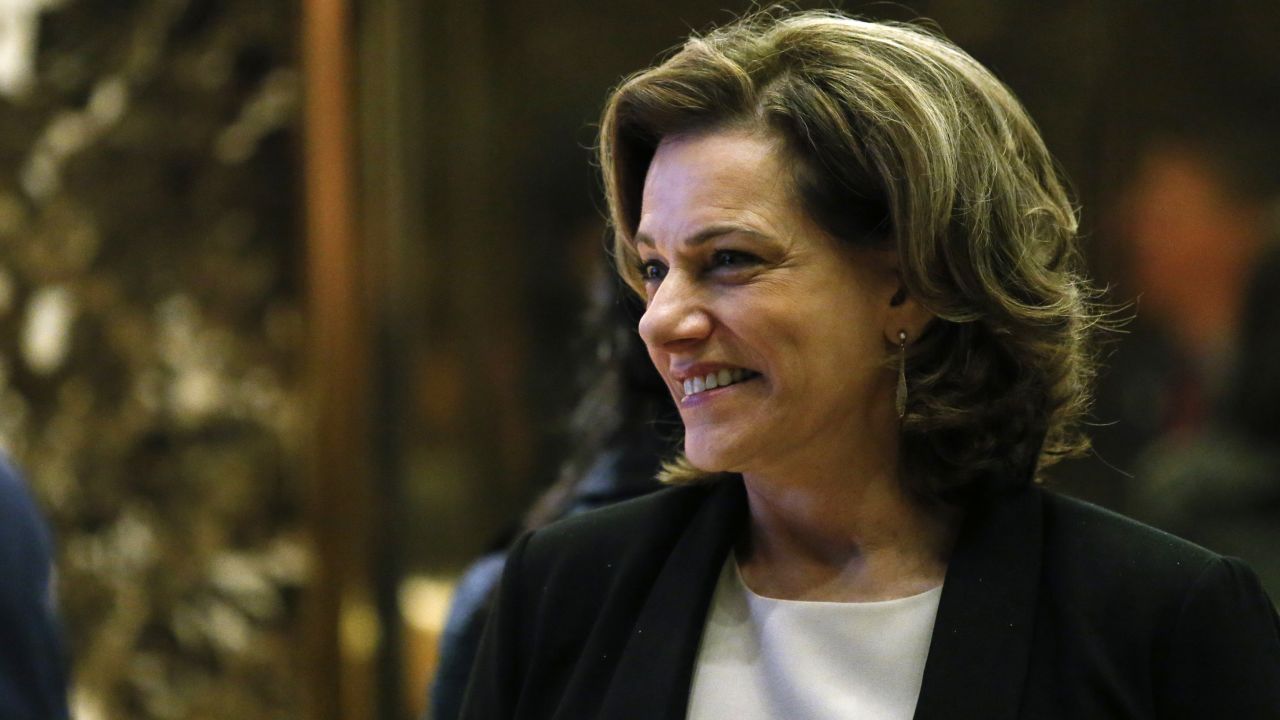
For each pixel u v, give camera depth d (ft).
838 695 16.56
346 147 45.52
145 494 50.62
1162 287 69.67
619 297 20.86
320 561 47.09
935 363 17.15
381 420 48.01
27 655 24.81
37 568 25.53
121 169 50.24
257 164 49.34
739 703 17.01
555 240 69.77
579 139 69.51
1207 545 68.64
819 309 16.43
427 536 66.39
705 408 16.85
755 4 18.28
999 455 17.38
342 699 47.32
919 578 17.38
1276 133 69.36
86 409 50.88
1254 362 69.00
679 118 16.81
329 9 44.93
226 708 49.29
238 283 49.55
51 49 50.88
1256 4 68.49
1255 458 68.08
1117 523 16.99
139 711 50.16
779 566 18.12
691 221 16.40
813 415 16.69
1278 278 68.74
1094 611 16.08
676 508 18.89
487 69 68.44
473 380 68.69
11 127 51.44
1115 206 69.77
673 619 17.58
